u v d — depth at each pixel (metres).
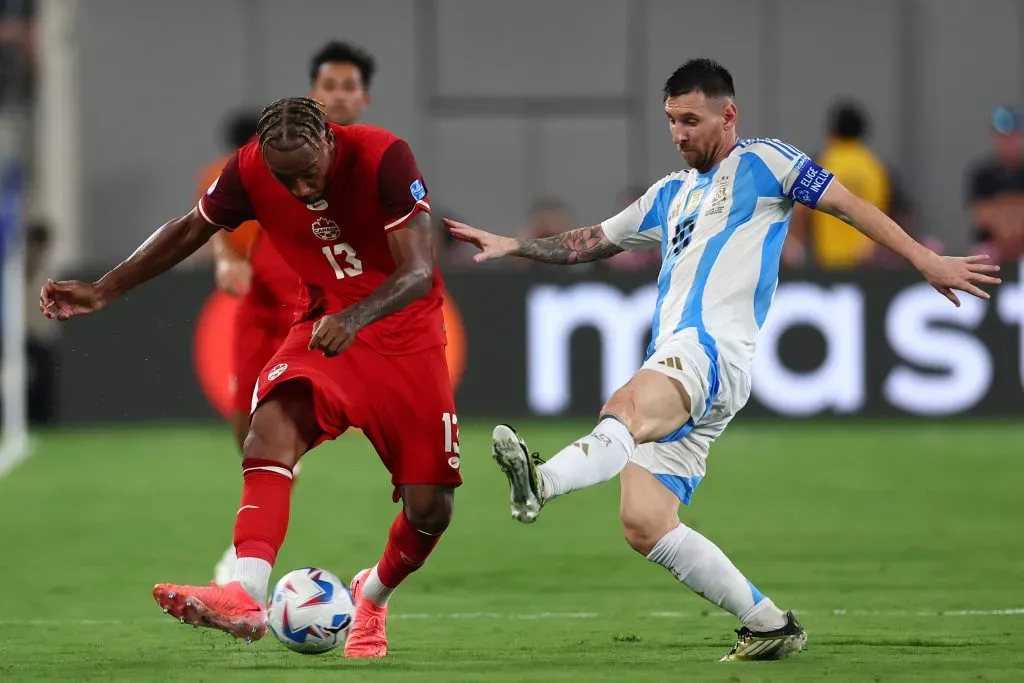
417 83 74.50
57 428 53.31
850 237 54.84
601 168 75.19
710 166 19.45
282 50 73.50
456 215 69.56
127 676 17.64
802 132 74.88
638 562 29.47
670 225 19.70
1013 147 57.12
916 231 64.38
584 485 17.36
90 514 36.72
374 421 18.41
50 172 68.94
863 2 74.50
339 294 18.58
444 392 18.66
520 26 74.75
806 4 74.62
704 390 18.38
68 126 70.00
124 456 47.34
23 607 24.81
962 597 25.14
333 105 27.55
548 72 74.88
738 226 19.06
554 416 52.38
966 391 52.69
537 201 75.12
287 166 16.89
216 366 53.12
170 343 53.06
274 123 16.89
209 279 52.81
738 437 50.31
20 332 49.81
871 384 52.72
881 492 39.22
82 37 71.94
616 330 52.38
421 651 19.89
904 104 74.69
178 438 51.19
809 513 35.94
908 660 18.78
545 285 52.41
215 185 18.34
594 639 21.08
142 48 72.44
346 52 27.70
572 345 52.38
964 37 74.44
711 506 37.06
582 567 28.88
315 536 33.25
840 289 52.62
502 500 38.75
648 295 52.34
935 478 41.59
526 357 52.50
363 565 29.47
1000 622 22.36
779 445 48.38
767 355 52.81
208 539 33.06
